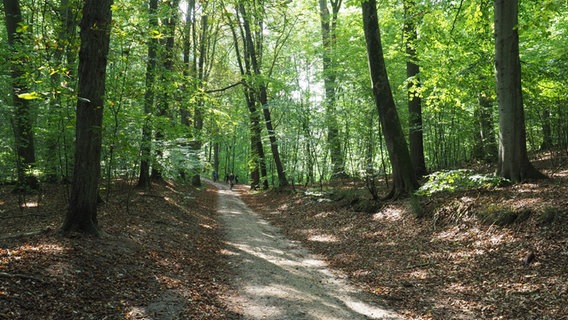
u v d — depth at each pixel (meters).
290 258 9.24
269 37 26.58
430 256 7.93
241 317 5.46
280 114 21.47
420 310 5.72
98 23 7.34
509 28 9.38
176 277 6.79
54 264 5.62
